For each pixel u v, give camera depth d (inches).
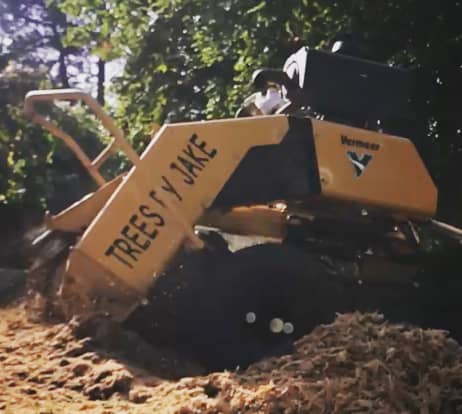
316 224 193.0
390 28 284.0
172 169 174.6
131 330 172.4
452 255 219.6
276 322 175.8
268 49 302.8
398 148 188.7
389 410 122.0
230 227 192.7
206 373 164.7
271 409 122.5
